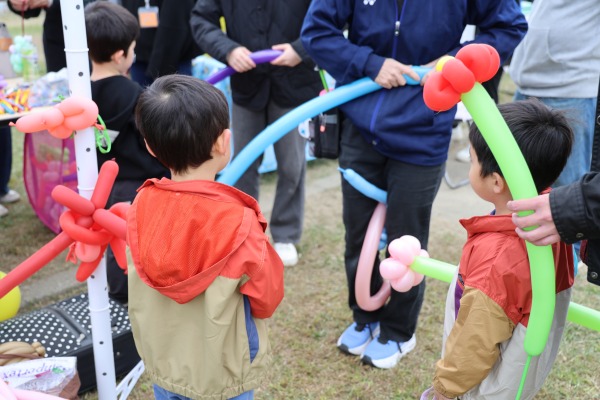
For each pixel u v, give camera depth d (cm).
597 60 286
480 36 223
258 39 307
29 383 191
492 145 129
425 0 210
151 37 373
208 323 140
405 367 259
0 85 321
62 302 259
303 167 341
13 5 360
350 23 230
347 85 225
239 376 150
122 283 285
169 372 153
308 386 248
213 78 298
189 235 138
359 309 265
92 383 238
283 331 285
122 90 254
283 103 316
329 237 381
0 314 246
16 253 354
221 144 145
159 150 144
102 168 178
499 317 139
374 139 226
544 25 289
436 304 306
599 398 238
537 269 132
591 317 155
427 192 230
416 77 213
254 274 140
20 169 480
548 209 126
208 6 312
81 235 174
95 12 256
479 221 147
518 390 147
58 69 376
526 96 309
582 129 289
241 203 145
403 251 186
